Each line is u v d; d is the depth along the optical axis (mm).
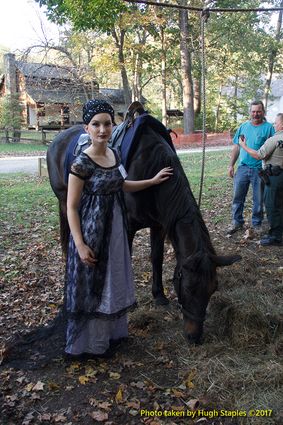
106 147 2545
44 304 3635
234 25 24438
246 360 2654
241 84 30891
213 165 12047
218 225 5895
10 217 6660
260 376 2477
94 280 2562
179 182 2725
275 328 2906
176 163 2848
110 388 2512
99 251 2535
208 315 3146
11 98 24422
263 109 5137
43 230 5910
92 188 2500
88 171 2463
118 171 2561
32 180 10578
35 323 3312
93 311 2596
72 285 2607
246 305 3055
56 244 5262
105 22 10594
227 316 3016
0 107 24500
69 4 10523
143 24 20906
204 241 2561
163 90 24922
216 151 16516
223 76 28203
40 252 4949
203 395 2410
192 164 12469
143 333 3064
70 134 3979
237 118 32469
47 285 4043
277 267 4281
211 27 23875
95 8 10016
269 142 4633
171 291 3773
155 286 3496
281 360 2619
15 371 2695
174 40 23219
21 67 25094
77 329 2627
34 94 24516
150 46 23859
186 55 20875
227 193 8039
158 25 21359
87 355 2779
